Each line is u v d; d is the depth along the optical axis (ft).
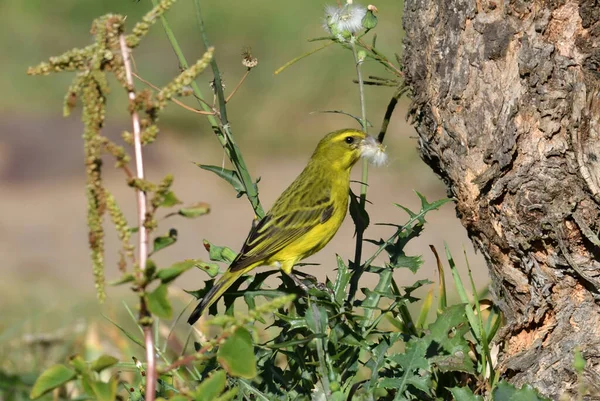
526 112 30.45
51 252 76.13
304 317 31.07
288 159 97.55
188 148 99.91
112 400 20.63
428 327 32.01
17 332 47.21
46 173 95.20
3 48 117.70
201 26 34.04
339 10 36.11
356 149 40.75
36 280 66.90
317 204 39.99
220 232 80.69
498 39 30.83
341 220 41.27
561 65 29.89
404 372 30.07
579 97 29.63
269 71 107.76
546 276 31.58
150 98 20.80
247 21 115.34
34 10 124.36
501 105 30.91
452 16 31.96
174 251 75.87
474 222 32.78
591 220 30.01
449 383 32.19
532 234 31.01
